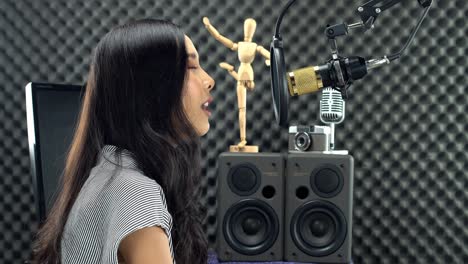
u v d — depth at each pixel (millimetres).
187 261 969
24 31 2709
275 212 2027
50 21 2705
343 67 1583
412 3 2553
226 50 2645
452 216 2566
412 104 2568
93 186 784
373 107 2584
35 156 1721
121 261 761
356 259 2611
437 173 2570
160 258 709
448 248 2578
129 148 834
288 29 2625
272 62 1568
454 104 2555
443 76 2559
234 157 2037
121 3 2682
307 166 2023
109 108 852
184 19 2668
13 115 2715
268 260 2029
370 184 2594
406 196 2588
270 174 2033
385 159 2592
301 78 1588
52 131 1798
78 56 2703
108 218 735
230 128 2660
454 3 2539
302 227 2025
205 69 2664
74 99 1896
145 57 841
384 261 2598
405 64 2566
